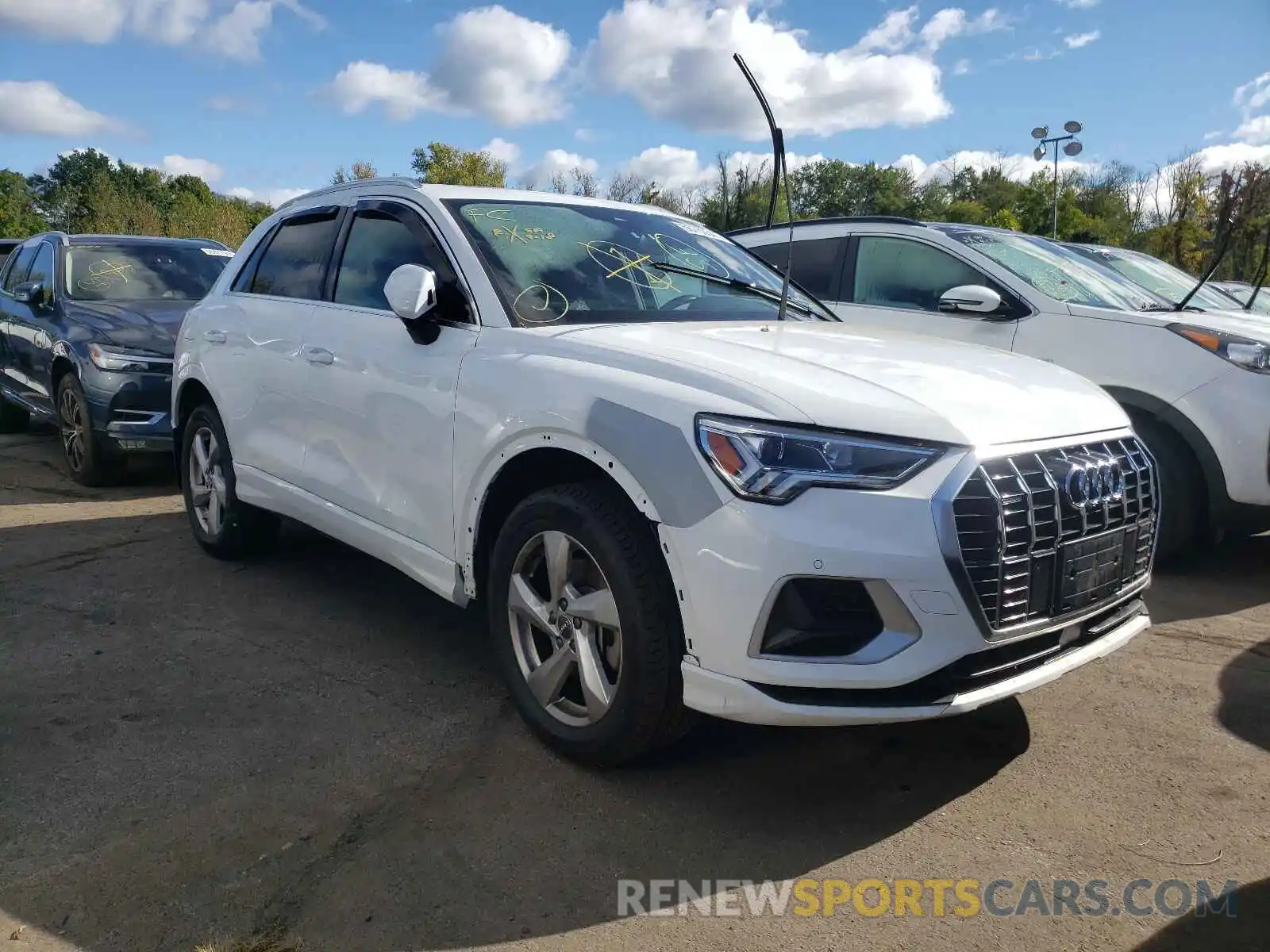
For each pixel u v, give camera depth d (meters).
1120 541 2.87
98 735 3.14
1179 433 4.82
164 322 7.04
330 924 2.23
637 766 2.96
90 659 3.76
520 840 2.58
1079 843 2.60
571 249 3.70
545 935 2.21
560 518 2.83
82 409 6.67
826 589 2.40
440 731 3.19
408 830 2.62
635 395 2.67
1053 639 2.71
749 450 2.44
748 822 2.68
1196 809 2.77
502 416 3.01
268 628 4.12
